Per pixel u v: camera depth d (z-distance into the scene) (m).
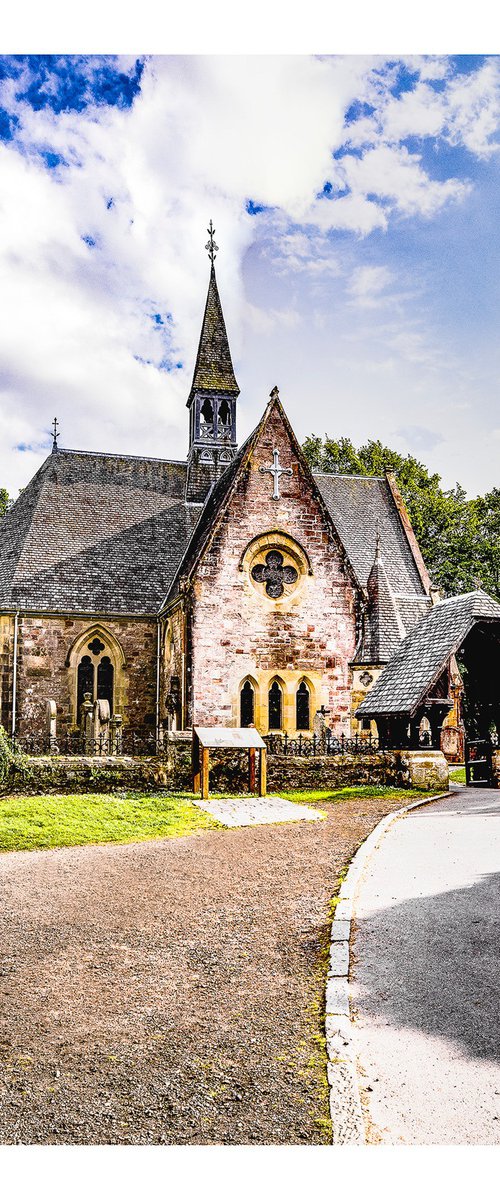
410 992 6.93
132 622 30.62
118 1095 5.42
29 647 29.31
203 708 25.39
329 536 27.44
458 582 51.62
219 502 29.12
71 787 19.16
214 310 39.03
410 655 22.36
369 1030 6.26
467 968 7.39
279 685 26.48
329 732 23.67
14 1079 5.65
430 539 53.44
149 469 37.09
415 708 19.98
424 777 20.62
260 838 14.58
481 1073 5.55
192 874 11.84
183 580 26.34
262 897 10.34
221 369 38.06
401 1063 5.71
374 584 29.86
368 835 14.30
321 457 58.50
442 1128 4.94
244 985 7.34
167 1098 5.36
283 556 27.11
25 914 9.84
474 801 18.03
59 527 32.91
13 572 30.47
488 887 9.99
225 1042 6.17
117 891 10.91
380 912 9.21
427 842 13.08
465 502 56.53
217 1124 5.04
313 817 16.56
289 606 26.70
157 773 19.94
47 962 8.09
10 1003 7.04
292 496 27.17
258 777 20.27
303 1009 6.75
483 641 21.80
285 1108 5.21
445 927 8.53
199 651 25.59
